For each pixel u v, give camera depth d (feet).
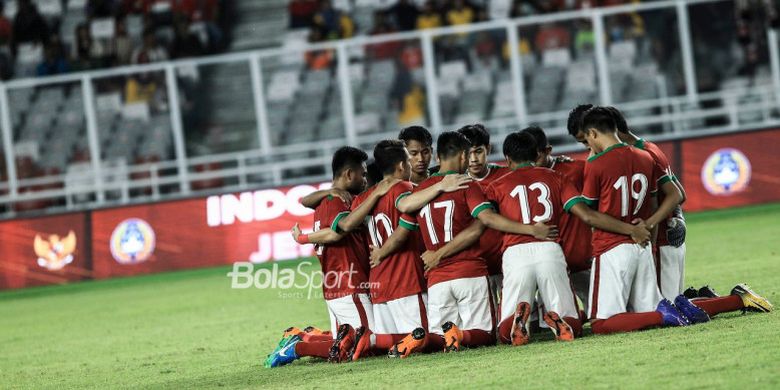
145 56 276.00
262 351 97.30
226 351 100.12
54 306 170.30
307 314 123.95
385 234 84.94
